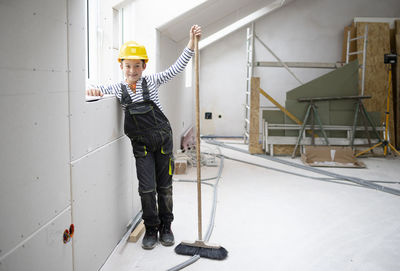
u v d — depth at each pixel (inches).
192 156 192.5
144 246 90.1
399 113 237.3
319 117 214.2
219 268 81.8
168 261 84.5
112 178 87.0
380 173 175.0
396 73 238.5
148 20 138.9
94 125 73.8
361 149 213.5
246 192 140.9
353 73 211.8
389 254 90.9
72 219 63.7
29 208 48.9
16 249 45.9
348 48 235.9
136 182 111.5
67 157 61.0
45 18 51.9
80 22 65.0
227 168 181.2
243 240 97.1
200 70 279.0
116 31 112.7
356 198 135.6
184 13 140.3
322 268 83.2
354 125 211.0
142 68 86.8
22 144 46.8
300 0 262.4
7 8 42.6
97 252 77.4
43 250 53.3
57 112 56.7
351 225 109.2
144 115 85.0
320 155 196.2
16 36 44.7
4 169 43.1
